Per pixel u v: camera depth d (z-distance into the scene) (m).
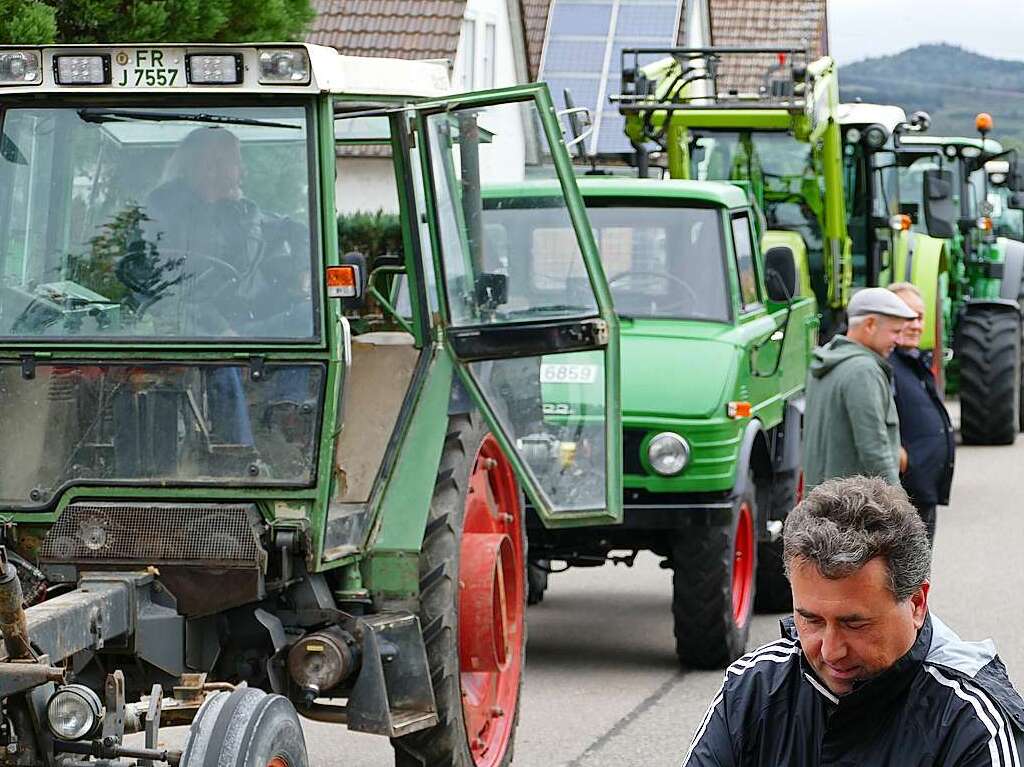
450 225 8.69
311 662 7.41
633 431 11.59
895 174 21.75
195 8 15.64
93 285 7.57
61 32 15.48
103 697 7.25
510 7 36.31
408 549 8.04
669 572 16.38
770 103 18.25
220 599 7.27
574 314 8.65
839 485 4.14
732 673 4.40
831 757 4.19
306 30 18.06
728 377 11.78
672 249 12.84
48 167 7.64
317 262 7.47
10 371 7.52
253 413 7.44
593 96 40.22
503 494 9.51
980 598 14.15
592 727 10.44
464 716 8.45
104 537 7.31
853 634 4.05
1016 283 27.05
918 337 11.58
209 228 7.57
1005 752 4.03
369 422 8.99
